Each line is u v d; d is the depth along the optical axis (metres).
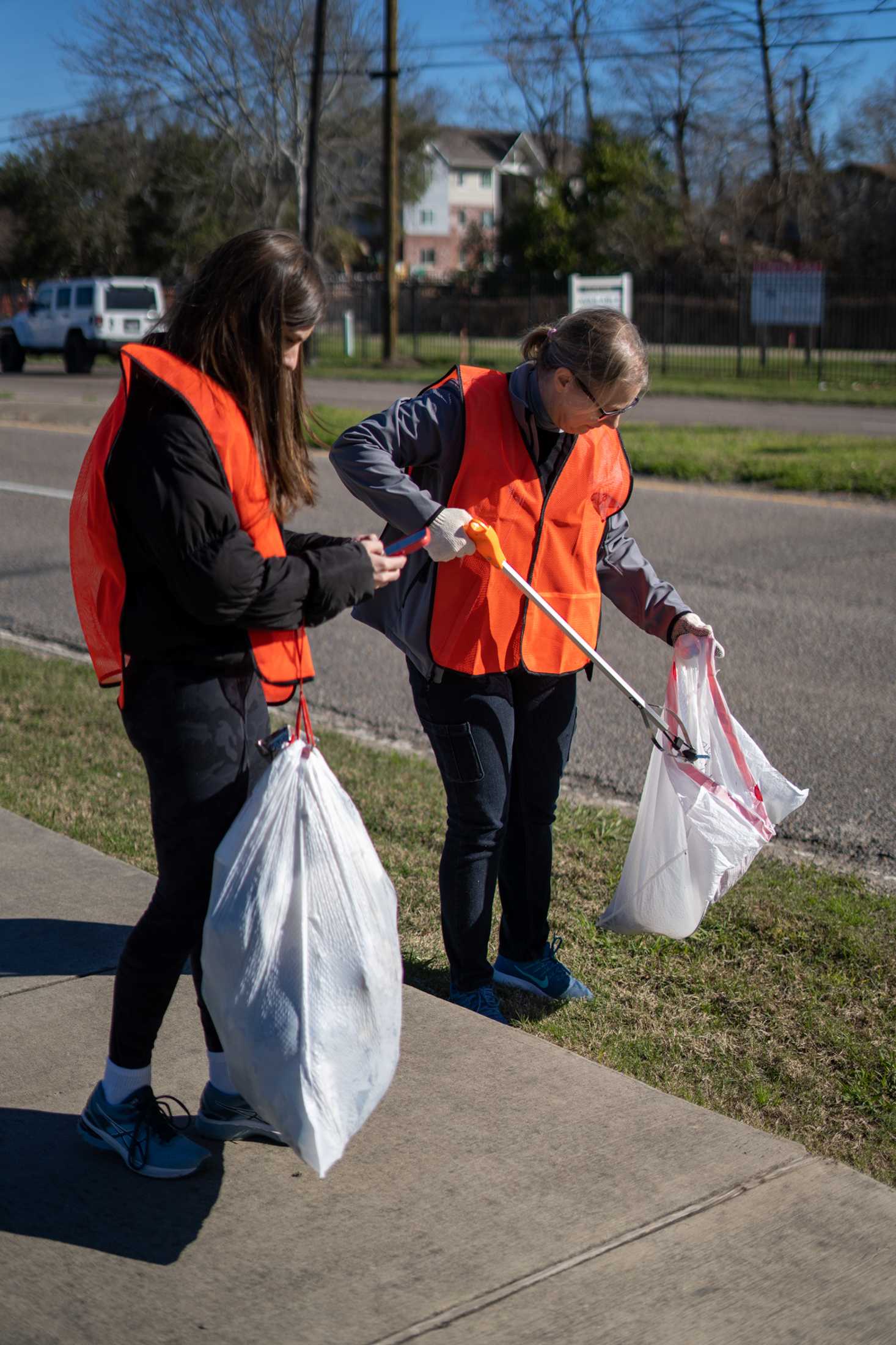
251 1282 2.17
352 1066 2.15
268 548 2.22
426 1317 2.09
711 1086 2.96
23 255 51.28
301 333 2.21
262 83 39.75
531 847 3.31
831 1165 2.51
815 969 3.48
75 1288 2.15
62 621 7.59
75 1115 2.64
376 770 5.05
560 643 3.08
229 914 2.14
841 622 7.29
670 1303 2.12
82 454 14.45
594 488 3.02
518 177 62.06
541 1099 2.74
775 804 3.20
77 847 4.11
